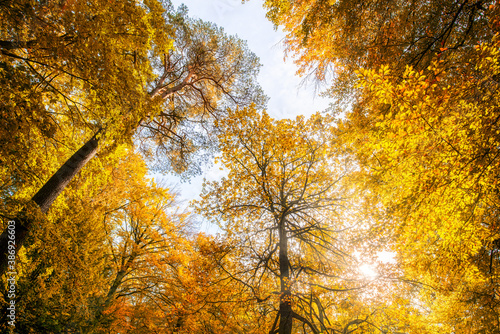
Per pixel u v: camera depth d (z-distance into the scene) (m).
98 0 3.66
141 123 9.88
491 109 2.87
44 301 5.86
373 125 5.48
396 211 4.55
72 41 3.60
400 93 3.30
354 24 5.14
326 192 7.98
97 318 7.51
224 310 7.20
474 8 3.62
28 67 3.74
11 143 3.75
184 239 11.77
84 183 6.37
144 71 4.96
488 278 4.16
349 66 6.17
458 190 3.38
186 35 10.16
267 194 7.50
